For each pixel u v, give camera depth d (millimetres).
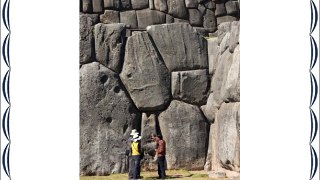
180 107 17672
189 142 17562
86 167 16750
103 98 17031
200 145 17625
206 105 17859
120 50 17422
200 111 17812
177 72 17766
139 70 17469
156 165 17422
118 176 16734
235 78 16016
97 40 17250
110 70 17281
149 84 17516
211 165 17531
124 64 17453
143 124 17438
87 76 16953
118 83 17281
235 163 15820
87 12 17516
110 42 17344
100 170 16859
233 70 16234
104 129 16984
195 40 17922
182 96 17734
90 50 17156
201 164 17578
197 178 16297
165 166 17500
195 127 17625
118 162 17047
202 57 17906
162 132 17547
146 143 17438
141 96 17453
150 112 17578
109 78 17156
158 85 17562
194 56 17859
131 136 16625
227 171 16391
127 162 17125
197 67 17891
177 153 17500
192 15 18438
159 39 17750
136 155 16281
